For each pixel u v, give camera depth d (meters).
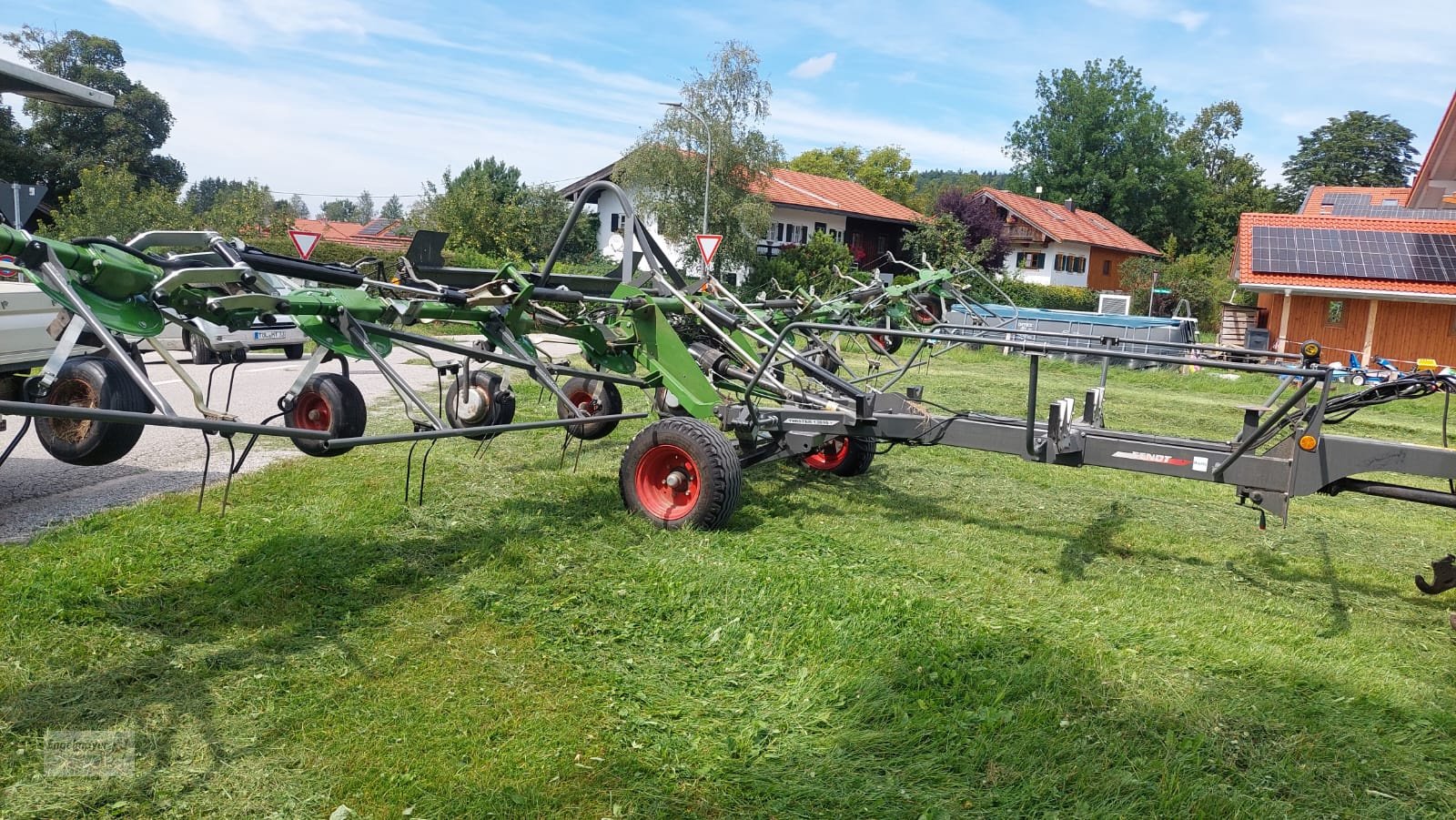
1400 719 3.88
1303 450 4.79
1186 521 7.16
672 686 3.89
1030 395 5.12
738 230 29.23
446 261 25.50
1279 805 3.16
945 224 38.88
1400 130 63.06
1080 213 53.03
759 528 6.14
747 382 6.90
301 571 4.76
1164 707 3.80
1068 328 19.33
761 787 3.17
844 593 4.76
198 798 2.98
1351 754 3.54
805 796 3.14
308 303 4.54
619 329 6.74
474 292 5.67
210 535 5.21
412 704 3.60
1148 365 18.64
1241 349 5.64
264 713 3.49
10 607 4.11
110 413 3.18
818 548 5.71
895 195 67.75
